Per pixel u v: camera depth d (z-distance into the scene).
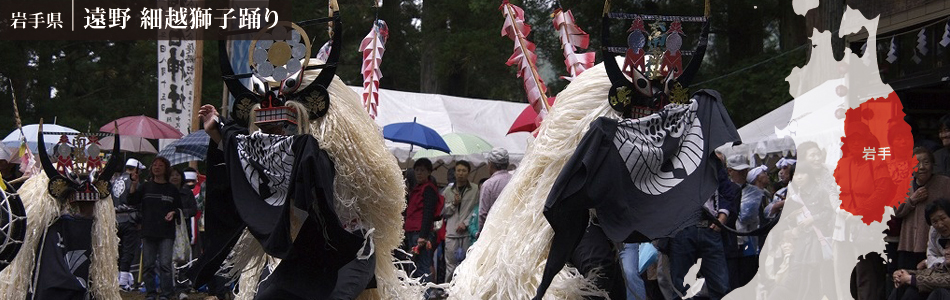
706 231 6.52
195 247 11.20
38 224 6.12
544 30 19.20
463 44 18.95
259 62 4.41
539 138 4.72
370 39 5.77
